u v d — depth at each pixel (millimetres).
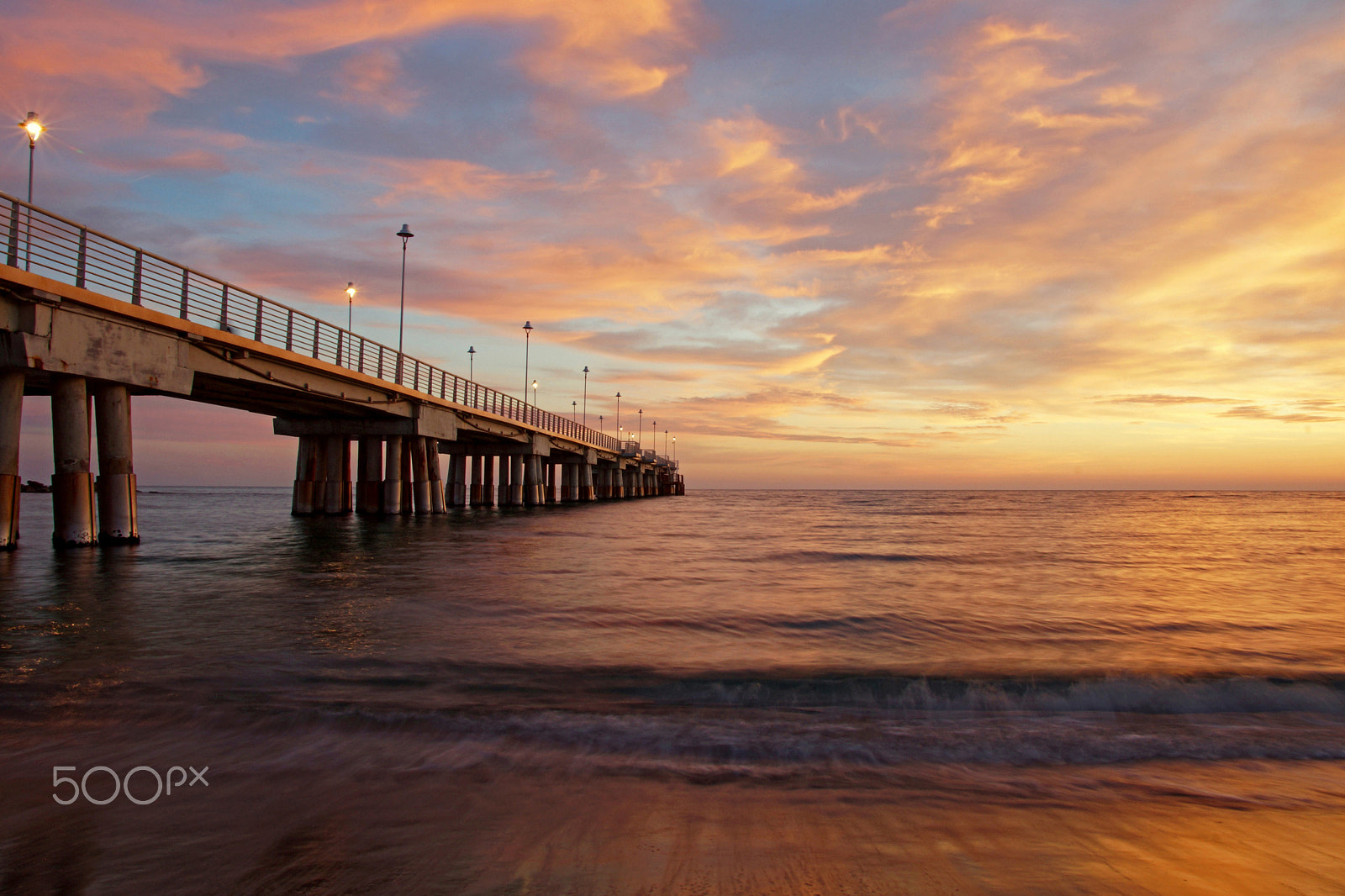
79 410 20031
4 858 3799
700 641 10430
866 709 7023
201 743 5656
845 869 3781
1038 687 7812
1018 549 32000
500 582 16938
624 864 3789
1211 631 11953
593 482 109750
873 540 37781
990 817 4531
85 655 8898
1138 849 4109
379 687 7562
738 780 5074
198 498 160750
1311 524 69375
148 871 3678
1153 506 150625
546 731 6020
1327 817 4629
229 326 25562
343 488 45781
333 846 3971
